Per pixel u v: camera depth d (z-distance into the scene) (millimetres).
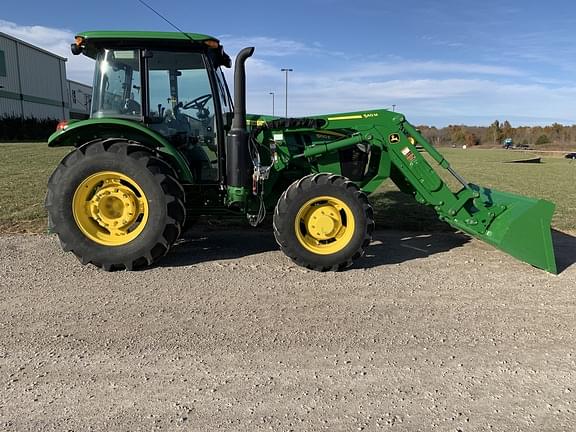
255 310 3633
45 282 4145
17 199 8008
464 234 6293
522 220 4676
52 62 46562
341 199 4566
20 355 2918
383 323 3453
